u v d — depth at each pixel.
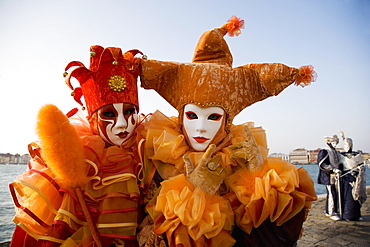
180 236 1.46
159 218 1.57
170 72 2.05
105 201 1.75
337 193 5.30
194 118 1.92
